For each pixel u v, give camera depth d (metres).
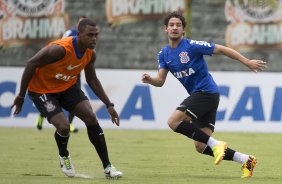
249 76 51.28
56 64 25.05
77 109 25.80
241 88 51.31
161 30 54.59
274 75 51.16
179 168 30.53
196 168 30.58
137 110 52.38
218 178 26.66
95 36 24.81
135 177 26.62
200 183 24.84
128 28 54.69
